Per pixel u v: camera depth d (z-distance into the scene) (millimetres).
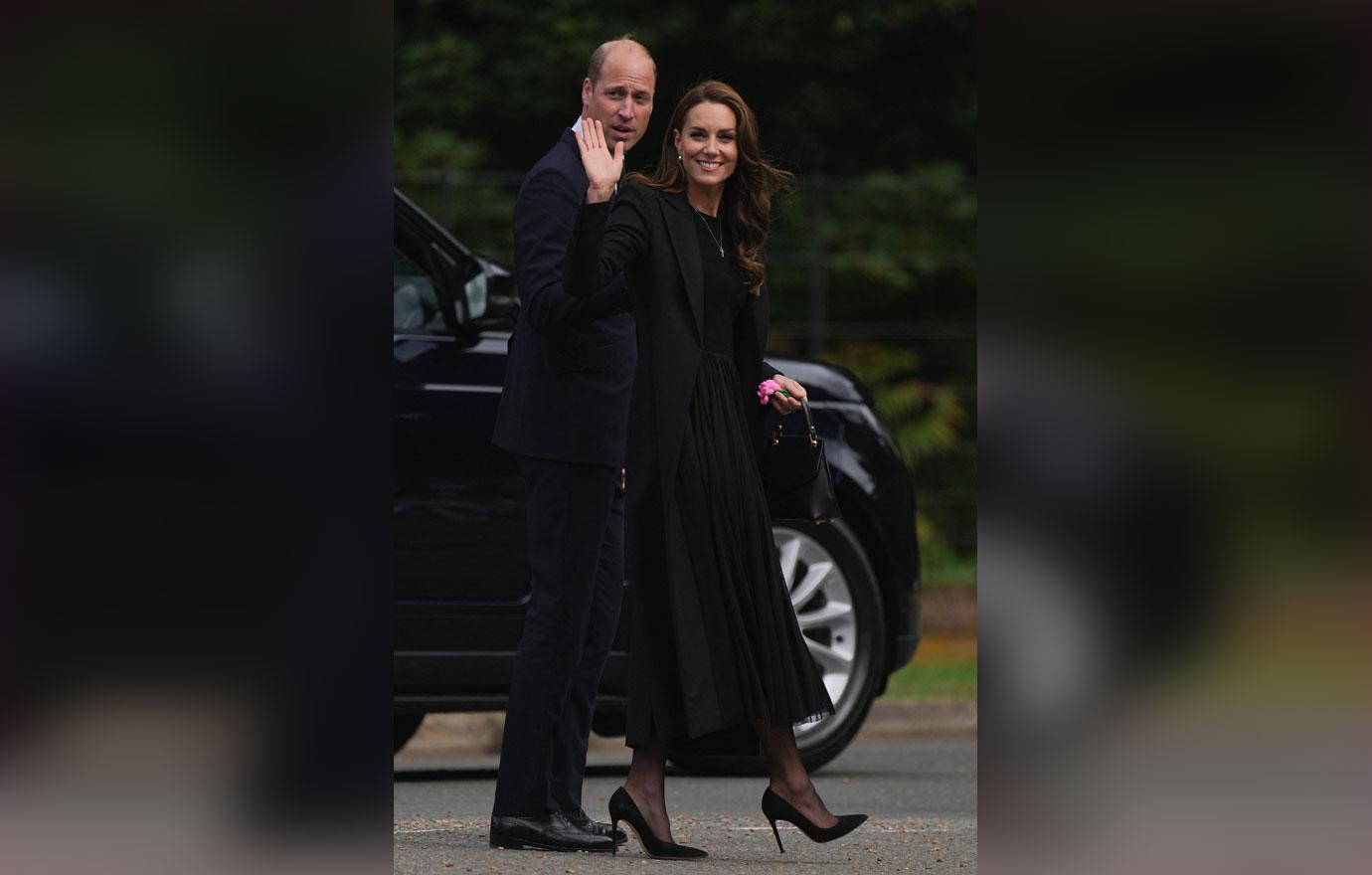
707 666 16094
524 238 16875
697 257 16344
